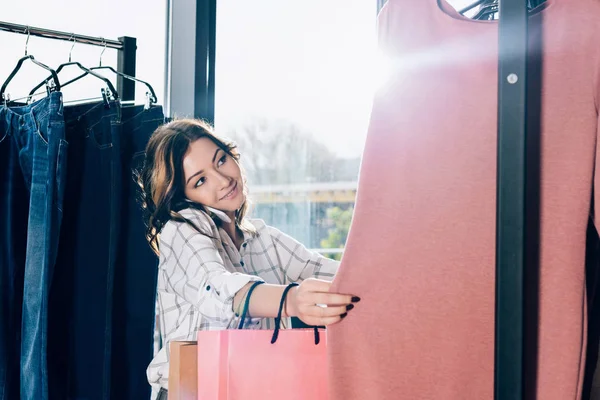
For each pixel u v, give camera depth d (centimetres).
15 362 225
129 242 213
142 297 214
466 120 113
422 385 113
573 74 108
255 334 130
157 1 250
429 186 114
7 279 223
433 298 113
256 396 129
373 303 116
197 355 137
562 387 106
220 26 255
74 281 212
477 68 113
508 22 98
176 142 182
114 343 209
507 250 97
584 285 107
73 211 214
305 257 195
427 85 115
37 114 209
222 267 158
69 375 211
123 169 214
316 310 118
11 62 255
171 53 240
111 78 264
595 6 108
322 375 126
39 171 207
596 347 124
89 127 215
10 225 222
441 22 115
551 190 108
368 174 117
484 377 111
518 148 97
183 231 169
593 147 107
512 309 96
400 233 115
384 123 117
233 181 187
